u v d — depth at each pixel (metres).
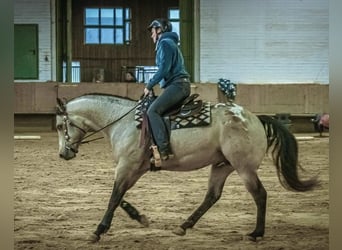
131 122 7.18
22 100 25.34
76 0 31.05
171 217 8.50
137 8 31.36
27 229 7.68
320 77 27.03
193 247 6.74
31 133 24.62
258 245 6.85
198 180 12.28
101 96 7.46
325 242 6.97
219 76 27.03
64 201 9.83
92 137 22.59
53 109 25.36
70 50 27.12
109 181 12.12
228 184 11.66
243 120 7.04
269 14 26.84
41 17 26.61
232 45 26.95
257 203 7.05
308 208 9.28
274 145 7.18
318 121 24.67
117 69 31.44
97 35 31.34
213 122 7.05
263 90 25.88
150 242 6.98
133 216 7.51
